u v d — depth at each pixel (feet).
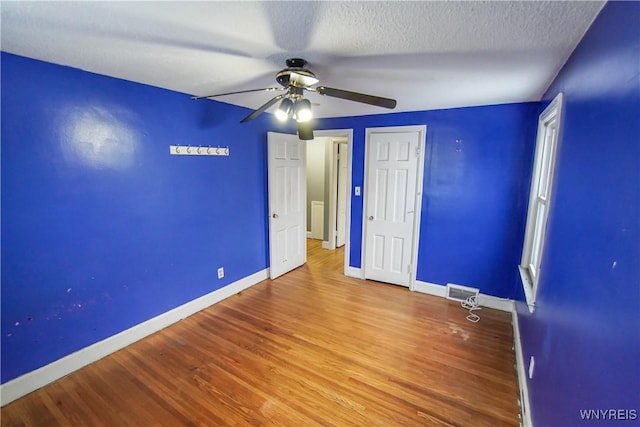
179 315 9.74
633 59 2.87
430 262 11.89
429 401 6.43
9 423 5.84
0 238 6.02
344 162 18.57
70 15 4.37
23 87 6.10
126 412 6.10
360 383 6.95
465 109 10.59
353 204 13.38
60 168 6.76
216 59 6.21
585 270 3.76
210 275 10.78
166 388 6.75
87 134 7.16
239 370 7.36
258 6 4.09
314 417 6.01
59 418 5.95
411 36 5.02
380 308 10.69
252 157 12.12
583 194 4.17
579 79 4.87
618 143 3.14
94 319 7.61
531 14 4.20
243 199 11.90
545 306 5.59
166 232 9.17
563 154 5.51
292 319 9.87
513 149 9.99
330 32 4.92
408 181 11.98
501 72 6.81
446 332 9.14
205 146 10.15
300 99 6.62
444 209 11.38
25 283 6.41
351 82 7.74
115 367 7.45
